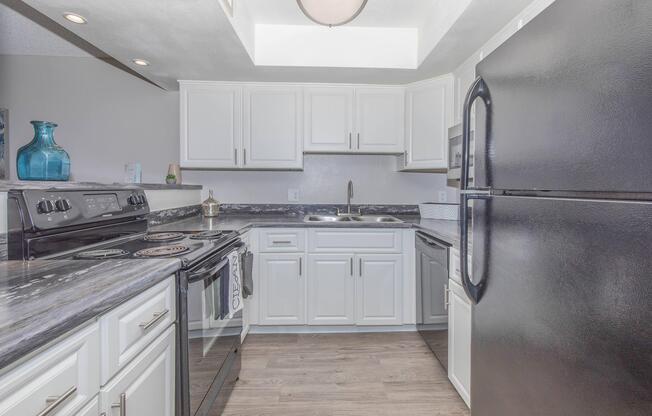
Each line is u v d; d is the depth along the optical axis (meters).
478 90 1.02
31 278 0.91
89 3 1.67
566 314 0.67
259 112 2.83
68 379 0.68
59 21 1.84
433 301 2.10
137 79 3.13
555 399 0.70
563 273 0.68
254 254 2.53
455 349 1.77
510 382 0.87
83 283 0.86
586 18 0.62
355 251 2.54
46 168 1.43
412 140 2.81
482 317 1.01
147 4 1.68
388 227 2.54
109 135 3.13
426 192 3.25
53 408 0.63
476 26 1.85
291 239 2.54
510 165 0.86
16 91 3.06
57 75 3.09
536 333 0.76
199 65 2.47
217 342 1.55
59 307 0.69
